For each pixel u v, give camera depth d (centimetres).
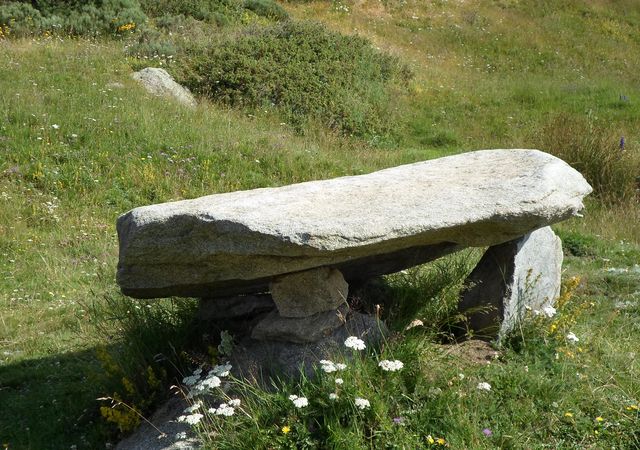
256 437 384
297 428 384
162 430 430
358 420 389
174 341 507
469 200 441
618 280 722
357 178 521
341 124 1409
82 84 1291
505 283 503
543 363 468
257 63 1476
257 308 509
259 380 443
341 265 475
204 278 442
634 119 1706
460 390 419
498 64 2089
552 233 562
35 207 937
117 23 1700
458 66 2027
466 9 2455
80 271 802
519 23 2394
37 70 1338
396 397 407
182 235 425
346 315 469
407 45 2116
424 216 422
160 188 1013
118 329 574
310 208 429
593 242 912
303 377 411
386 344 434
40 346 621
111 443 457
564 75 2048
